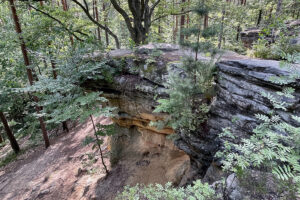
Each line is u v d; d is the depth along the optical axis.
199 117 3.64
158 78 4.49
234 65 3.32
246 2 14.44
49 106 4.76
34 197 6.27
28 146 11.33
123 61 5.21
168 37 10.83
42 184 6.87
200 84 3.30
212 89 3.70
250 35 9.23
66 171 7.24
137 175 5.62
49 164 8.34
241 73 3.14
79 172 6.75
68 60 4.88
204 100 3.85
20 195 6.76
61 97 4.70
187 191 2.03
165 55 5.17
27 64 7.36
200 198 1.82
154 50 5.02
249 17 12.31
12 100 10.01
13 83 9.12
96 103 4.63
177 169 5.07
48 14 6.98
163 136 5.66
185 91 3.24
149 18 8.51
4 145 13.21
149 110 4.95
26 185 7.26
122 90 5.14
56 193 6.13
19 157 10.30
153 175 5.43
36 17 6.88
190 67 3.27
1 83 8.77
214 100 3.68
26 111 13.31
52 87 4.43
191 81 3.29
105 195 5.29
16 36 6.75
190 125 3.56
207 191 1.90
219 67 3.52
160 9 9.16
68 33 7.52
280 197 1.83
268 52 4.30
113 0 7.32
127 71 5.15
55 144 10.17
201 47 3.16
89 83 5.61
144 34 8.41
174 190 2.07
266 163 1.81
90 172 6.55
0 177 8.79
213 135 3.58
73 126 11.97
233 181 2.20
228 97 3.38
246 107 3.09
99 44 5.75
